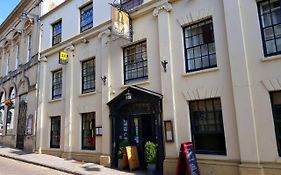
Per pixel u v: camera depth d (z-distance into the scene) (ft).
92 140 40.75
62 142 45.27
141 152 33.86
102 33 40.60
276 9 25.32
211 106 28.40
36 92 53.52
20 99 62.23
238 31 26.21
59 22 52.39
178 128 29.76
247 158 24.04
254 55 25.22
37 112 52.24
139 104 34.60
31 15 61.11
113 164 35.04
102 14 41.60
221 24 28.14
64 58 46.52
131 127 35.42
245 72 25.26
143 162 33.42
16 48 71.20
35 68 55.62
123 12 35.12
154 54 33.71
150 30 34.68
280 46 24.61
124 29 34.86
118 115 36.68
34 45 57.77
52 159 41.98
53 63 51.16
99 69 40.75
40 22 56.54
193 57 30.66
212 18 29.04
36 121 52.06
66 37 48.57
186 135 29.07
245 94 24.95
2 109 74.38
